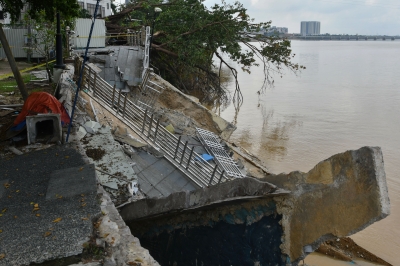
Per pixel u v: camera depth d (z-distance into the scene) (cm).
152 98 1892
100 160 770
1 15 2366
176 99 2047
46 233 397
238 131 2717
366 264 1221
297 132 2714
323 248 1270
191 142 1584
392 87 4931
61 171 562
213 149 1545
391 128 2859
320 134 2681
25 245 379
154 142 1163
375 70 7200
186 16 2547
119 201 687
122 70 1889
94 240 387
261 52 2839
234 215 620
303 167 2061
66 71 1373
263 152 2288
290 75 6162
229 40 2642
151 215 687
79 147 670
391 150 2347
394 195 1725
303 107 3559
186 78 3186
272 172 1836
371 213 465
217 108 3256
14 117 926
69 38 1856
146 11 3000
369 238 1384
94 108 1157
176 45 2595
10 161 610
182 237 710
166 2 2939
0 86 1463
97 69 1656
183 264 720
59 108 765
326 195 514
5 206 465
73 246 375
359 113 3350
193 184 1015
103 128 898
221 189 612
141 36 2361
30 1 1073
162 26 2714
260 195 564
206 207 627
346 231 495
